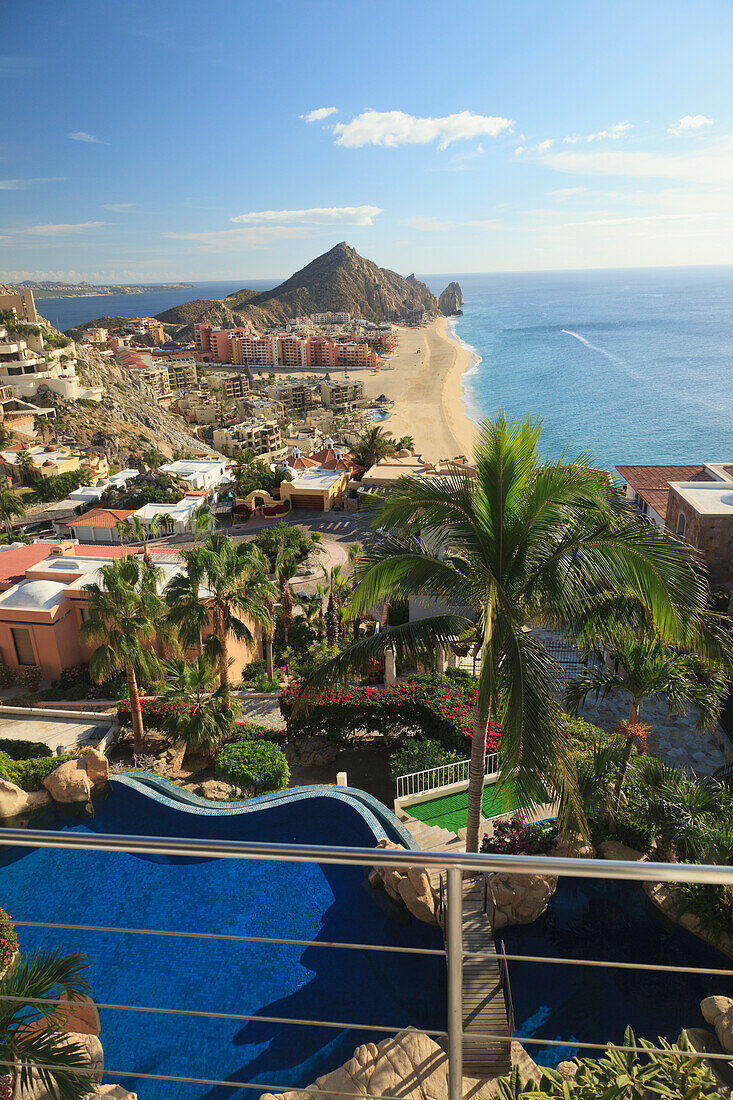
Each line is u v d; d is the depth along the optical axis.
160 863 15.39
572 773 10.85
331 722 24.30
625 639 12.68
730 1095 5.02
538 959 3.47
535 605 12.09
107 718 29.23
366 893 14.11
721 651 11.05
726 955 11.96
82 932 13.28
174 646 30.53
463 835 16.09
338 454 96.31
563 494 11.33
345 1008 11.24
